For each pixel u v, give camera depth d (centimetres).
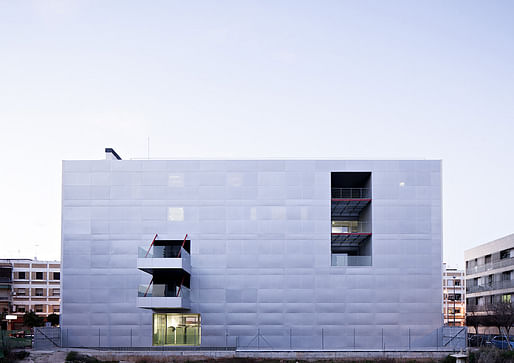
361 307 4659
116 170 4850
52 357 3850
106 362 3916
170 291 4141
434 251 4744
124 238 4756
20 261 9425
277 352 4169
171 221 4766
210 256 4712
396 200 4806
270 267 4697
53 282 9512
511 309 5825
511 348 4556
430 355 4119
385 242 4753
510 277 7119
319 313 4644
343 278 4691
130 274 4709
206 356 4128
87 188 4828
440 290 4691
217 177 4819
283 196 4797
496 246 7594
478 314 7600
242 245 4728
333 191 4953
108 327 4644
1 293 9169
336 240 5194
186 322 4666
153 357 4053
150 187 4822
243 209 4775
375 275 4703
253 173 4822
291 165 4834
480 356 3928
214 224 4759
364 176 5119
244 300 4650
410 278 4700
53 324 8194
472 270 8519
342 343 4606
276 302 4653
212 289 4666
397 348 4534
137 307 4566
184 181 4822
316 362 4003
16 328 8894
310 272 4694
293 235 4741
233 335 4606
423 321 4650
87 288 4697
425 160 4856
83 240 4759
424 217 4788
